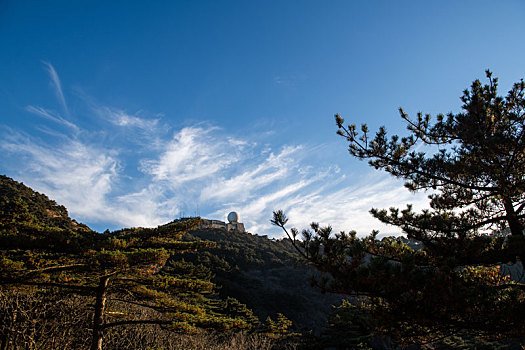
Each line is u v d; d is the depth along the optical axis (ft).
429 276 14.05
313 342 89.76
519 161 18.54
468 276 18.83
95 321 31.48
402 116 25.34
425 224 19.90
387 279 13.87
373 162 25.95
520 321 13.44
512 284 16.92
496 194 19.60
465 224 20.11
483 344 65.46
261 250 237.45
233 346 74.59
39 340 38.40
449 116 22.84
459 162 20.21
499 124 20.24
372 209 24.38
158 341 58.13
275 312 148.66
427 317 13.92
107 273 33.71
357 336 83.25
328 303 161.58
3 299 37.99
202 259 171.53
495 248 18.38
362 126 25.35
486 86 22.65
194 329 35.27
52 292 42.24
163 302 36.99
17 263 26.76
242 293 151.53
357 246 15.17
